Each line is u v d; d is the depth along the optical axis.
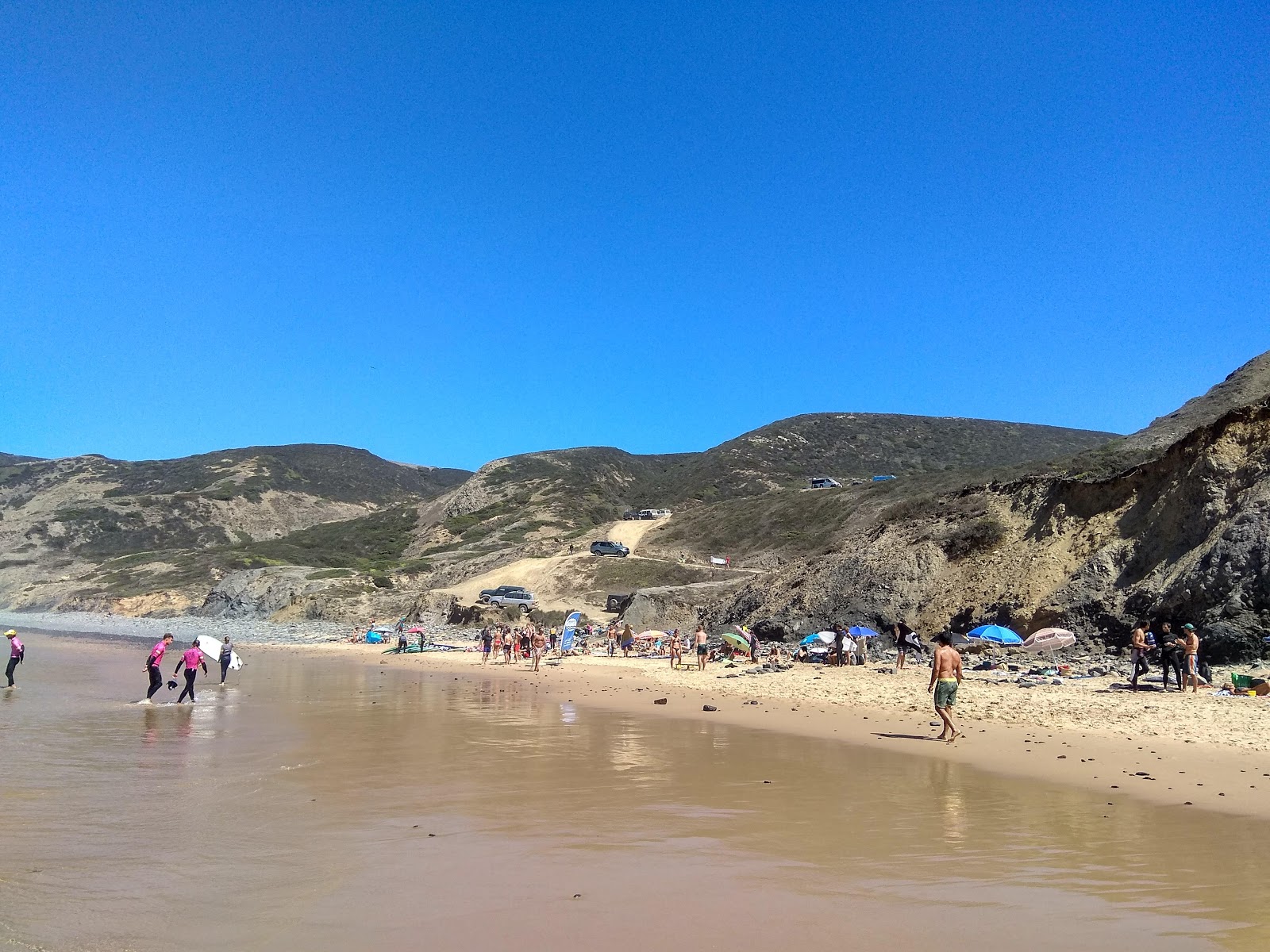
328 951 5.69
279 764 12.88
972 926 6.19
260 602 78.62
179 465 177.62
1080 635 26.86
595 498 114.69
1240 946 5.79
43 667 33.22
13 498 158.50
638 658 38.22
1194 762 12.44
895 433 136.75
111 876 7.31
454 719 18.39
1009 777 11.70
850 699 21.03
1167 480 28.56
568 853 8.09
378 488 188.50
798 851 8.15
